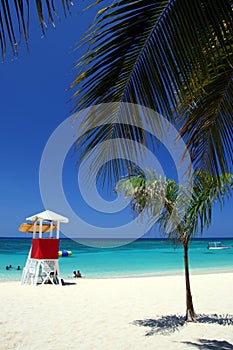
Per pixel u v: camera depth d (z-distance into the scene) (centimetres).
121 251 5212
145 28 186
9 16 137
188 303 680
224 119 275
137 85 207
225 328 611
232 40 188
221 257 3753
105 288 1232
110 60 194
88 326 652
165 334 580
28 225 1455
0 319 708
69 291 1133
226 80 251
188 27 174
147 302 932
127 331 610
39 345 530
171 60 187
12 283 1384
